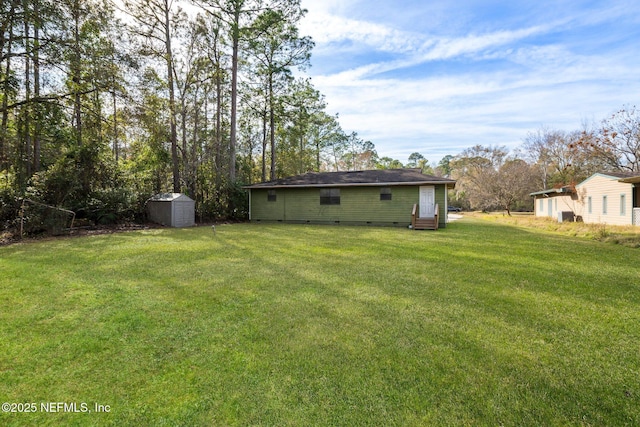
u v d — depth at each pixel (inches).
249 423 71.9
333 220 624.4
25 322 124.9
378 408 76.5
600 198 622.5
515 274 205.0
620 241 348.5
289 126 933.8
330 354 101.5
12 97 435.5
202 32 651.5
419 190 571.2
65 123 534.9
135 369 93.4
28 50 407.8
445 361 97.4
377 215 594.6
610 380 88.1
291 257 260.4
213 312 137.3
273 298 155.9
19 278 187.9
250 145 997.8
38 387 84.4
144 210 583.8
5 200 394.6
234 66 699.4
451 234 436.1
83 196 506.0
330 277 196.1
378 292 165.9
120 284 177.5
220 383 86.6
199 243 336.5
